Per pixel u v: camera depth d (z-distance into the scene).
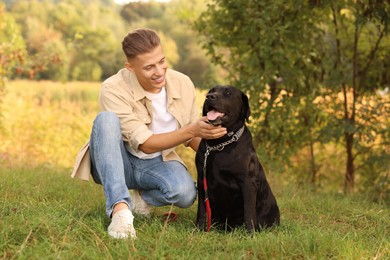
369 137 6.74
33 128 10.41
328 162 8.14
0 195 4.43
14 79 27.48
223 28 7.52
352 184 7.47
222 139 3.82
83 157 3.87
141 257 3.13
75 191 5.20
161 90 3.97
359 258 3.22
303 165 8.05
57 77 31.14
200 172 3.94
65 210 3.82
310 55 7.16
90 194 5.11
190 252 3.26
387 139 7.01
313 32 7.19
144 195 4.21
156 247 3.17
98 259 3.00
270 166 7.21
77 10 38.94
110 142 3.62
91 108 13.22
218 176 3.86
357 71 7.40
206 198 3.84
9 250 3.06
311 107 7.23
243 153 3.83
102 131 3.63
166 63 3.79
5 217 3.54
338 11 7.04
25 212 3.73
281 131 7.43
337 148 8.20
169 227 3.70
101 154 3.62
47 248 3.10
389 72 7.32
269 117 7.17
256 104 7.16
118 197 3.55
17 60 9.83
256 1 7.05
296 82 7.23
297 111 7.40
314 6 6.80
